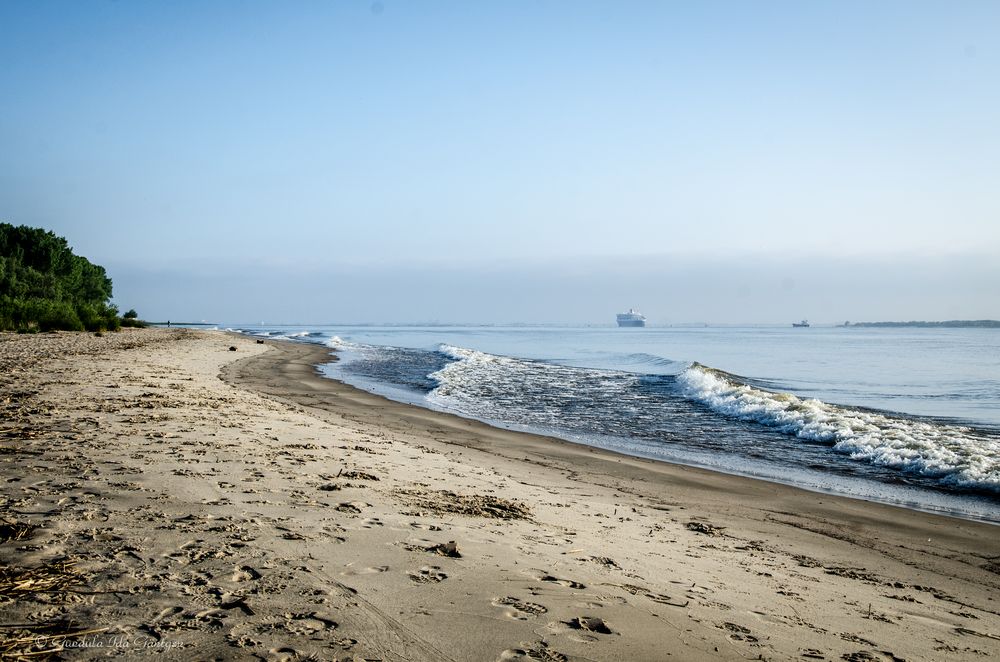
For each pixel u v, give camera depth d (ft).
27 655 10.43
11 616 11.77
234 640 11.44
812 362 160.25
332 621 12.57
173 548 15.96
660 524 26.23
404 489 26.08
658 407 69.05
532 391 82.84
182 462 26.18
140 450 27.94
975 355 191.83
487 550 18.48
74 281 232.53
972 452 42.80
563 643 12.55
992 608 19.16
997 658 14.85
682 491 33.91
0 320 138.92
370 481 26.76
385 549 17.48
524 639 12.56
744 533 26.16
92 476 22.67
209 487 22.52
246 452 29.86
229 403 48.80
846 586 19.95
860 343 299.79
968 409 72.84
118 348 104.99
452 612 13.58
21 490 20.34
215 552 15.90
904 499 33.76
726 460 43.39
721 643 13.50
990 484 35.94
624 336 430.61
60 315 152.46
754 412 62.85
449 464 34.47
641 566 19.13
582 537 21.99
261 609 12.83
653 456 44.11
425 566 16.38
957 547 25.71
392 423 51.83
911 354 198.90
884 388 97.19
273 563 15.46
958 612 18.39
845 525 28.53
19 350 86.58
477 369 116.88
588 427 56.03
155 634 11.47
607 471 38.06
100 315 179.93
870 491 35.42
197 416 39.83
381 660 11.16
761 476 38.73
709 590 17.54
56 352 87.30
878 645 14.82
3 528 16.28
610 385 90.74
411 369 115.14
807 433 52.75
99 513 18.40
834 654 13.83
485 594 14.79
